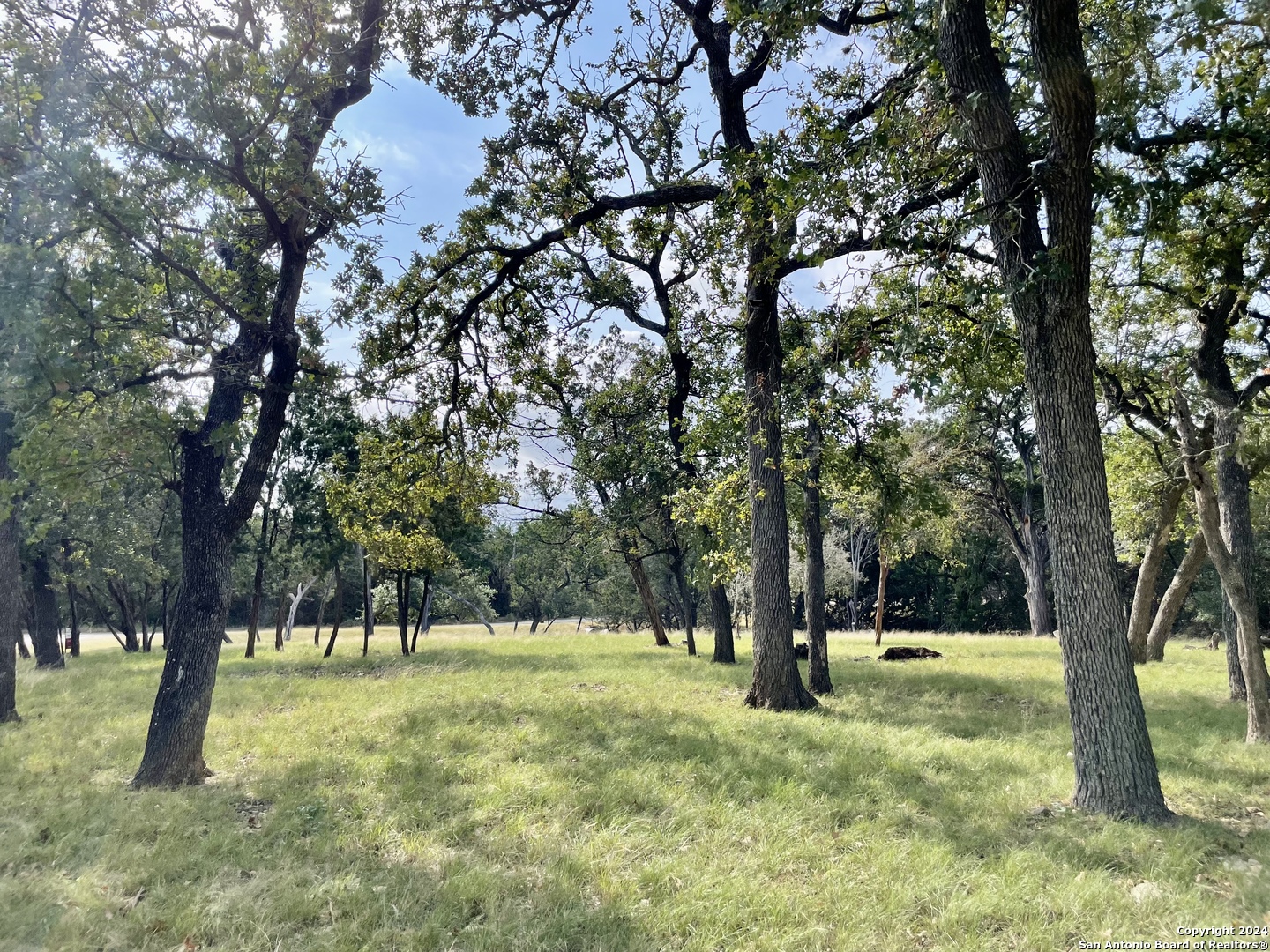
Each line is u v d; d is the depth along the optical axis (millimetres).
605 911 4543
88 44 7840
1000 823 5941
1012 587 50188
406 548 19422
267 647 33438
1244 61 8078
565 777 7402
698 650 24766
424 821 6305
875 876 4953
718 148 10727
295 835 6113
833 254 8531
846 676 16047
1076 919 4348
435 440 13312
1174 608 19219
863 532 41188
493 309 13375
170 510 29422
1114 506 19594
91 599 33625
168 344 9133
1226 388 11586
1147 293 12609
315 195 8531
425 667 19500
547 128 11992
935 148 8719
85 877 5270
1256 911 4395
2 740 10586
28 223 7855
